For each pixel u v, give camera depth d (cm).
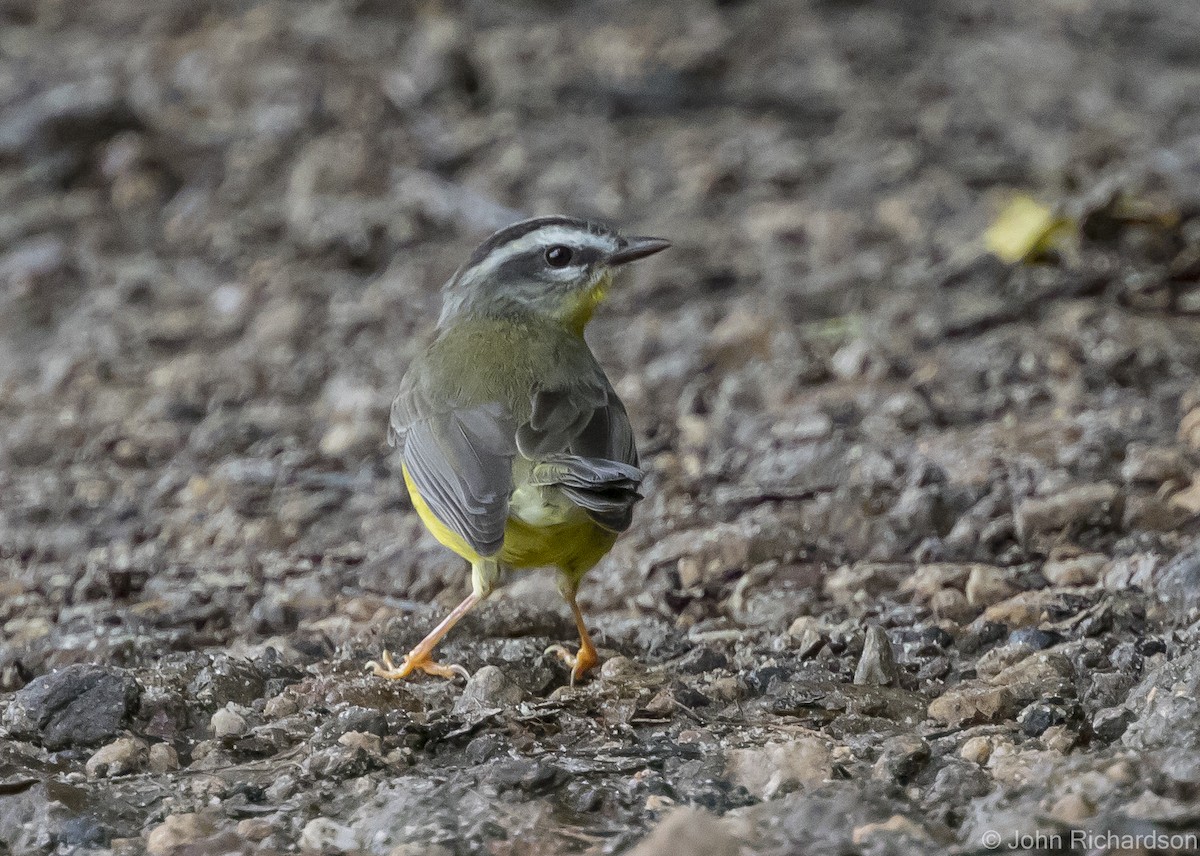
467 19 2680
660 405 1483
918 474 1227
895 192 1981
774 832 689
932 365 1478
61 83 2309
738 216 1956
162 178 2086
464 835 709
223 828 739
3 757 816
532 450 920
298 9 2677
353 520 1295
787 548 1141
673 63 2434
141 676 919
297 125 2153
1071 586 1052
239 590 1159
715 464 1334
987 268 1664
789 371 1498
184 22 2639
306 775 784
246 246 1914
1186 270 1600
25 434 1473
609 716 877
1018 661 920
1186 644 899
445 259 1844
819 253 1820
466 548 955
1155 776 693
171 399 1566
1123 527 1130
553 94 2344
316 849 711
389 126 2172
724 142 2194
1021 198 1745
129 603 1144
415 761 816
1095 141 2069
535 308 1066
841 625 1009
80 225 1991
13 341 1739
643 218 1964
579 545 927
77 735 846
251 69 2273
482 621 1026
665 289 1755
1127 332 1488
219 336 1716
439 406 960
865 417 1390
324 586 1155
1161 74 2391
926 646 963
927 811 713
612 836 709
